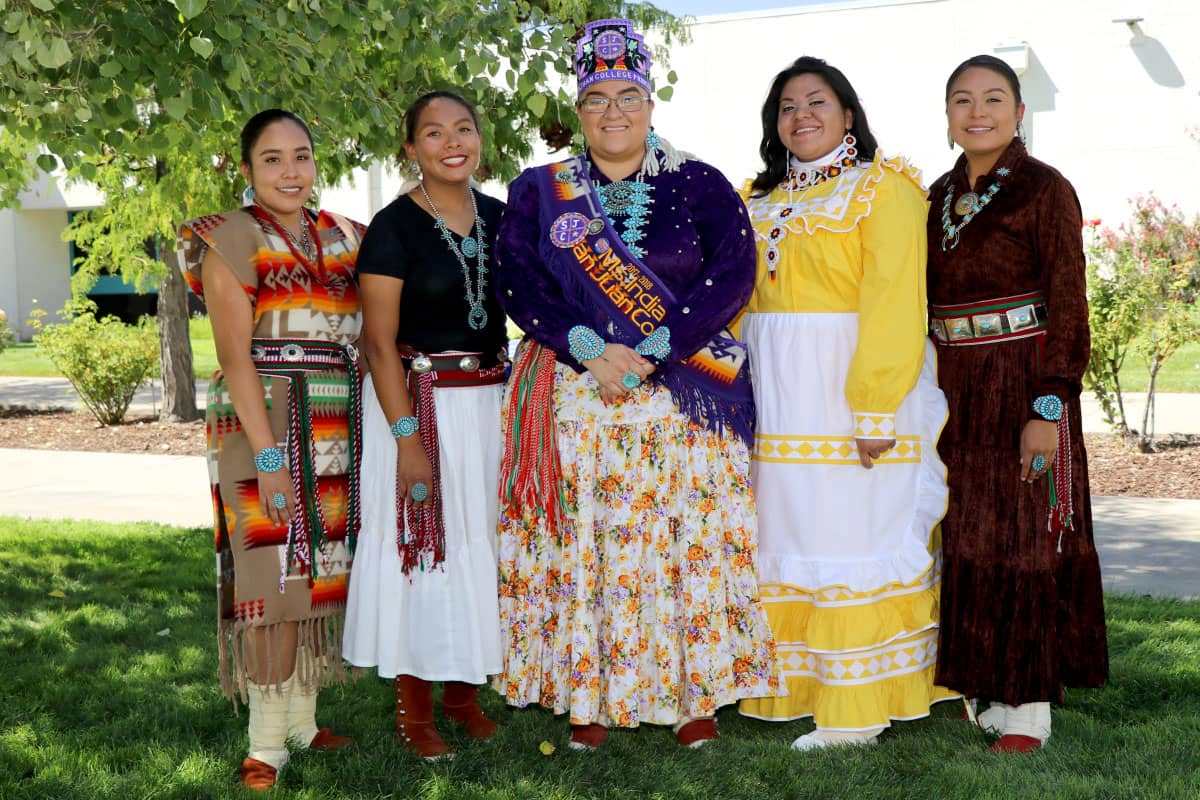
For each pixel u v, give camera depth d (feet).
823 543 10.77
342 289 10.43
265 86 14.82
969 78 10.54
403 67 15.62
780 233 10.94
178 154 25.94
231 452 10.02
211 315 9.89
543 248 10.57
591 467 10.48
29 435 37.96
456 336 10.68
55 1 12.66
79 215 40.60
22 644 14.78
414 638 10.48
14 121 14.60
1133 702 12.17
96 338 39.11
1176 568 18.65
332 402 10.34
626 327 10.40
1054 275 10.33
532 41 15.40
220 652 10.11
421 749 10.76
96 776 10.24
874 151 11.06
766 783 10.06
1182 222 31.32
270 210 10.19
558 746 11.03
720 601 10.67
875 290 10.42
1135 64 47.83
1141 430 31.24
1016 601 10.53
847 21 52.03
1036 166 10.59
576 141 18.78
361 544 10.60
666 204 10.61
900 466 10.85
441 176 10.57
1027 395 10.55
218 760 10.60
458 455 10.56
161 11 13.07
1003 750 10.68
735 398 10.83
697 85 55.11
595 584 10.50
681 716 10.84
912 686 11.12
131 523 23.43
